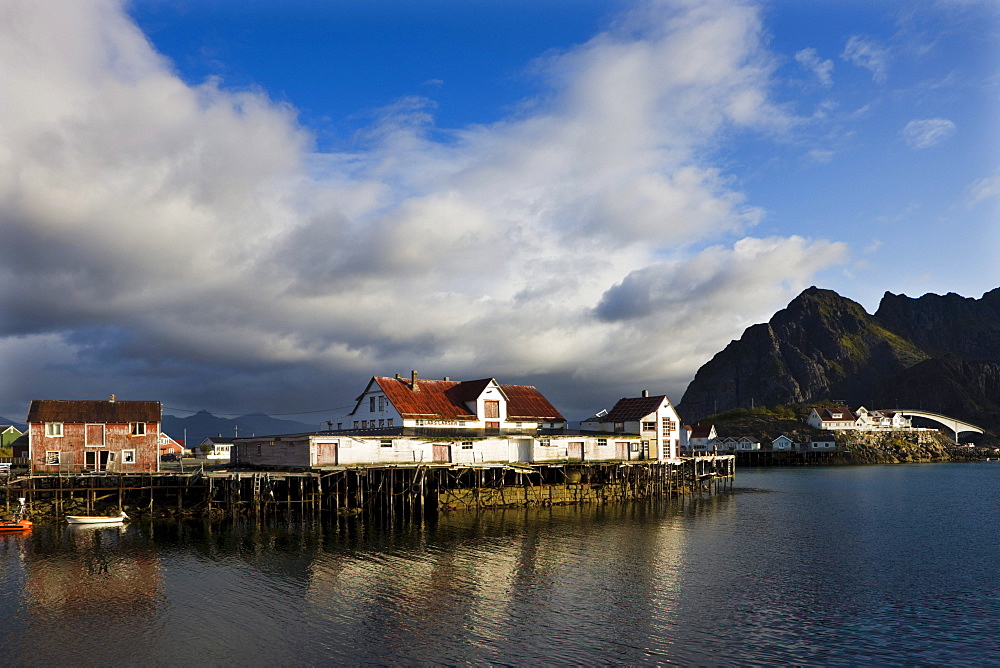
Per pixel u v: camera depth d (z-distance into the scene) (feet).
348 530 164.04
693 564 131.75
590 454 241.76
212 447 328.08
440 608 101.60
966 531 175.52
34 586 112.68
